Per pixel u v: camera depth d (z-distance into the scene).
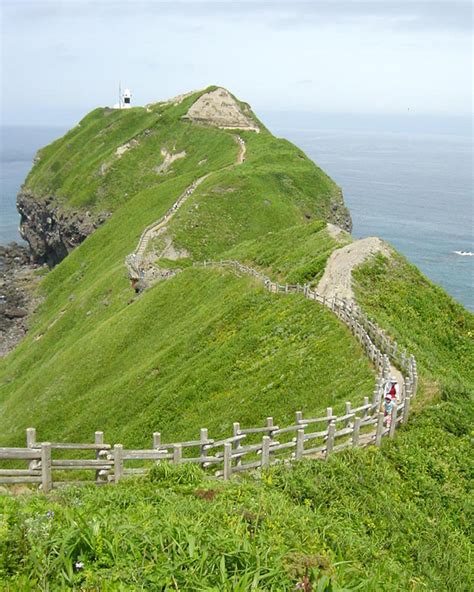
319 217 87.19
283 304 38.19
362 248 40.38
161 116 138.88
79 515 9.96
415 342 30.81
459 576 13.99
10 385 65.00
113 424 37.59
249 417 27.02
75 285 91.62
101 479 15.34
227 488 13.91
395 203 191.12
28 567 9.12
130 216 98.81
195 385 34.69
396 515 15.45
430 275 107.31
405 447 18.86
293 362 29.59
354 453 17.34
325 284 38.56
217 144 123.62
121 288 70.38
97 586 8.70
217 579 8.98
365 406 19.14
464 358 33.31
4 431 48.31
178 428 31.27
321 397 25.12
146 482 14.32
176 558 9.27
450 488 17.45
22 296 106.44
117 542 9.58
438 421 20.61
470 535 16.00
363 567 11.77
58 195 128.12
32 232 139.25
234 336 37.97
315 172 96.06
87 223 116.81
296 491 15.02
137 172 124.88
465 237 139.88
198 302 51.00
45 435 42.41
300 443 16.95
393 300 35.09
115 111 162.75
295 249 51.25
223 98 144.25
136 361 47.06
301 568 9.87
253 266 53.12
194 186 95.56
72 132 164.62
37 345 72.56
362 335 27.44
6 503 11.63
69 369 52.06
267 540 10.80
